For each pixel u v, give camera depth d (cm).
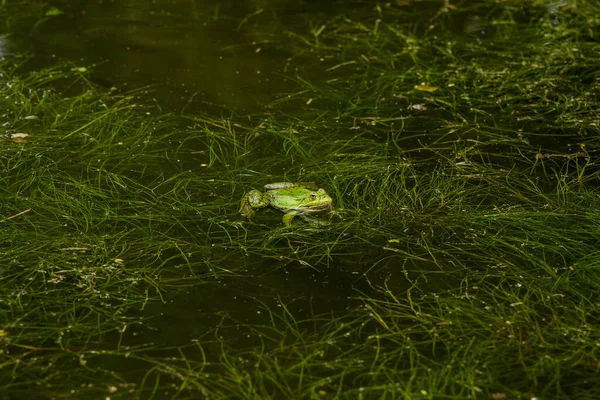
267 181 756
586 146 821
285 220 685
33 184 741
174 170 775
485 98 932
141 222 683
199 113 895
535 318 557
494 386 493
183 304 575
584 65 1005
